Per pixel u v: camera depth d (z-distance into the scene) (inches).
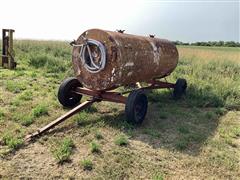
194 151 138.6
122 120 166.9
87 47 166.6
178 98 229.8
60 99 180.5
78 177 110.9
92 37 165.0
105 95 169.6
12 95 203.3
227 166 126.8
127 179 112.3
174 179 114.5
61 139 139.1
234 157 136.6
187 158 131.2
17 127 148.1
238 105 217.9
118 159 124.3
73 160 121.7
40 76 275.0
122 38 165.9
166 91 247.0
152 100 222.2
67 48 519.8
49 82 254.1
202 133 162.7
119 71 159.2
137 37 187.9
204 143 147.4
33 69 308.5
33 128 150.9
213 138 156.3
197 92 239.5
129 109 156.3
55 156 122.6
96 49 164.6
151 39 204.8
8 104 183.5
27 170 113.0
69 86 180.5
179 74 323.0
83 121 161.5
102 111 184.2
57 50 486.9
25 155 123.3
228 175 120.5
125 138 144.7
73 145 134.0
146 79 201.9
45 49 492.7
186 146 142.8
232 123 183.2
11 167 114.0
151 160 127.1
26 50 475.5
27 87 229.0
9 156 121.9
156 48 199.9
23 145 131.2
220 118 191.6
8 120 158.1
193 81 276.8
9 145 128.1
